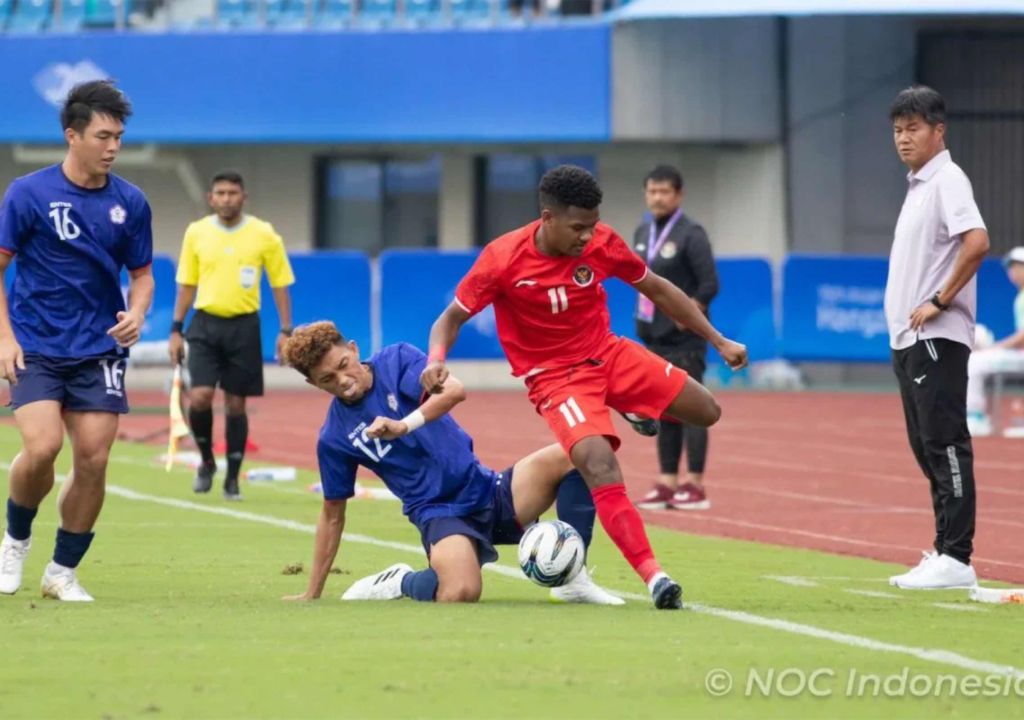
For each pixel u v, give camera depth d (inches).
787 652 706.8
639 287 891.4
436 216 3294.8
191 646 706.2
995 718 594.9
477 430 2277.3
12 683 628.4
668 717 584.4
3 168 3334.2
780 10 2810.0
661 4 2940.5
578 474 903.1
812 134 3127.5
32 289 875.4
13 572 911.7
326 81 3041.3
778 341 2960.1
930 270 982.4
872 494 1581.0
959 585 973.2
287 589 956.6
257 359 1486.2
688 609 847.1
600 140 3004.4
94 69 3078.2
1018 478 1704.0
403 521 1330.0
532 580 908.6
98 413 884.0
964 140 3186.5
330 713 581.6
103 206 875.4
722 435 2206.0
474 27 3004.4
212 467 1525.6
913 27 3142.2
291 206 3297.2
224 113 3065.9
